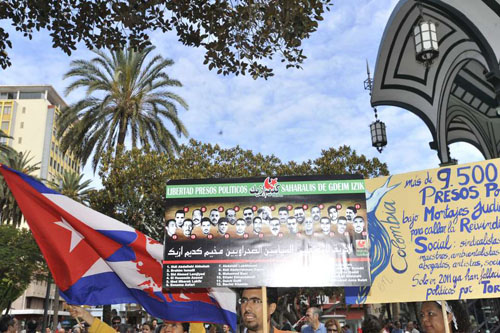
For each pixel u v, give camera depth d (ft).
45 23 20.70
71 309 13.65
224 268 12.87
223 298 14.80
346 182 13.23
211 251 13.01
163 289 14.07
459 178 12.98
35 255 92.32
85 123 79.77
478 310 24.38
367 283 12.55
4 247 89.56
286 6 18.51
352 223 12.94
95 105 82.43
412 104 39.34
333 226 12.96
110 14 20.83
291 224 13.05
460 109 43.75
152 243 14.96
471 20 25.04
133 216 76.07
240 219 13.17
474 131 46.16
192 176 76.23
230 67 21.57
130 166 76.33
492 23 24.23
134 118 83.87
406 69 37.09
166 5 20.25
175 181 13.51
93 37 21.50
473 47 29.25
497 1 23.67
